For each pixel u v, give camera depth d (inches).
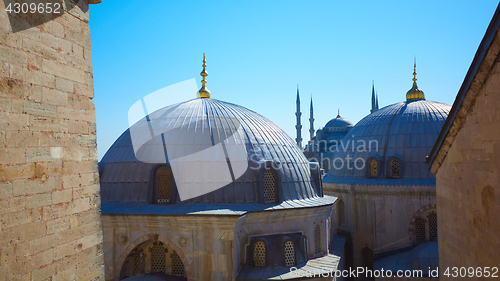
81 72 359.6
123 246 729.6
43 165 311.3
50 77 322.3
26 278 292.4
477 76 317.1
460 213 376.5
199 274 700.7
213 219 692.7
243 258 753.0
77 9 358.6
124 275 735.1
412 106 1193.4
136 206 745.6
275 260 753.6
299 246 786.2
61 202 327.6
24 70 298.0
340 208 1185.4
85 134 360.5
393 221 1037.2
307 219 820.6
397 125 1136.2
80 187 350.3
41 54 314.5
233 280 693.3
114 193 778.8
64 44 340.2
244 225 756.6
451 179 402.6
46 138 315.3
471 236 348.2
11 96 286.0
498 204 295.0
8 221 279.9
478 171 331.3
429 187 1003.3
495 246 299.6
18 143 290.2
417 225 1019.9
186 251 708.7
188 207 732.7
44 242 309.1
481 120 322.0
